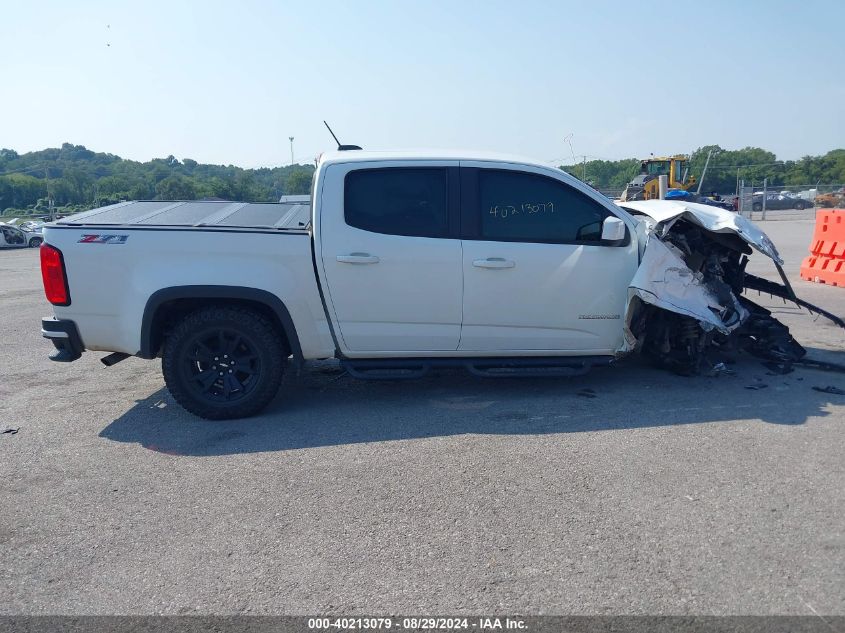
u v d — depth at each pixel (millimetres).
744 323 6605
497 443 4953
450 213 5641
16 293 14117
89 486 4449
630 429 5152
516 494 4156
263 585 3322
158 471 4656
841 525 3727
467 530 3758
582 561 3438
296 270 5523
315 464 4684
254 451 4953
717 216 6176
